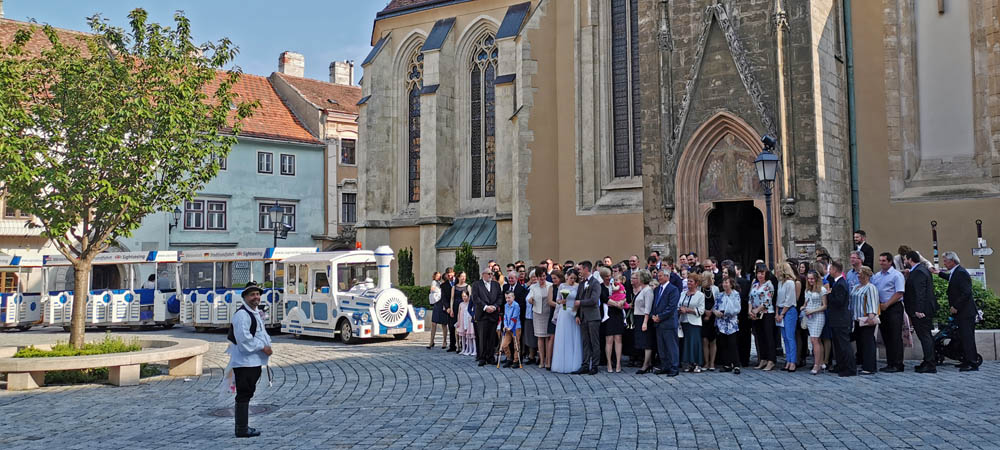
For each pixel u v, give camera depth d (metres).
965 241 20.72
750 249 24.44
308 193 47.94
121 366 14.19
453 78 33.78
